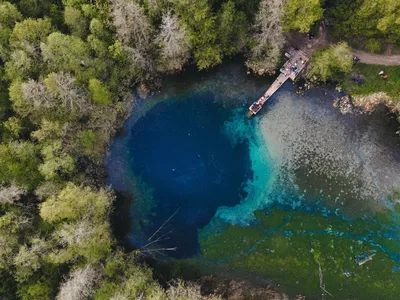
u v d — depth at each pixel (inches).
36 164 1734.7
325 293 1943.9
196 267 2032.5
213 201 2059.5
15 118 1702.8
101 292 1683.1
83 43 1736.0
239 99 2078.0
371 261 1942.7
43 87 1657.2
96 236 1720.0
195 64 2098.9
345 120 2011.6
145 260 2049.7
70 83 1689.2
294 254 1985.7
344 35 1916.8
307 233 1993.1
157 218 2078.0
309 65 1991.9
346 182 1991.9
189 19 1752.0
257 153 2047.2
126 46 1780.3
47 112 1736.0
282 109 2042.3
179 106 2111.2
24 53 1663.4
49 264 1732.3
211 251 2036.2
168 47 1782.7
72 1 1765.5
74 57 1710.1
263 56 1973.4
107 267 1749.5
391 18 1637.6
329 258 1967.3
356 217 1977.1
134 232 2075.5
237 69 2081.7
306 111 2031.3
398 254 1931.6
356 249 1959.9
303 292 1956.2
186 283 1985.7
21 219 1663.4
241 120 2070.6
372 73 1971.0
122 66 1937.7
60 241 1642.5
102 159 2071.9
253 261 2005.4
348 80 1998.0
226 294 1964.8
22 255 1584.6
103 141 2021.4
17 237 1658.5
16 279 1632.6
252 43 1897.1
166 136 2105.1
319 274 1959.9
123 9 1667.1
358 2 1734.7
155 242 2062.0
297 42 2014.0
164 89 2111.2
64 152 1770.4
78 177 1887.3
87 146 1889.8
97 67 1812.3
